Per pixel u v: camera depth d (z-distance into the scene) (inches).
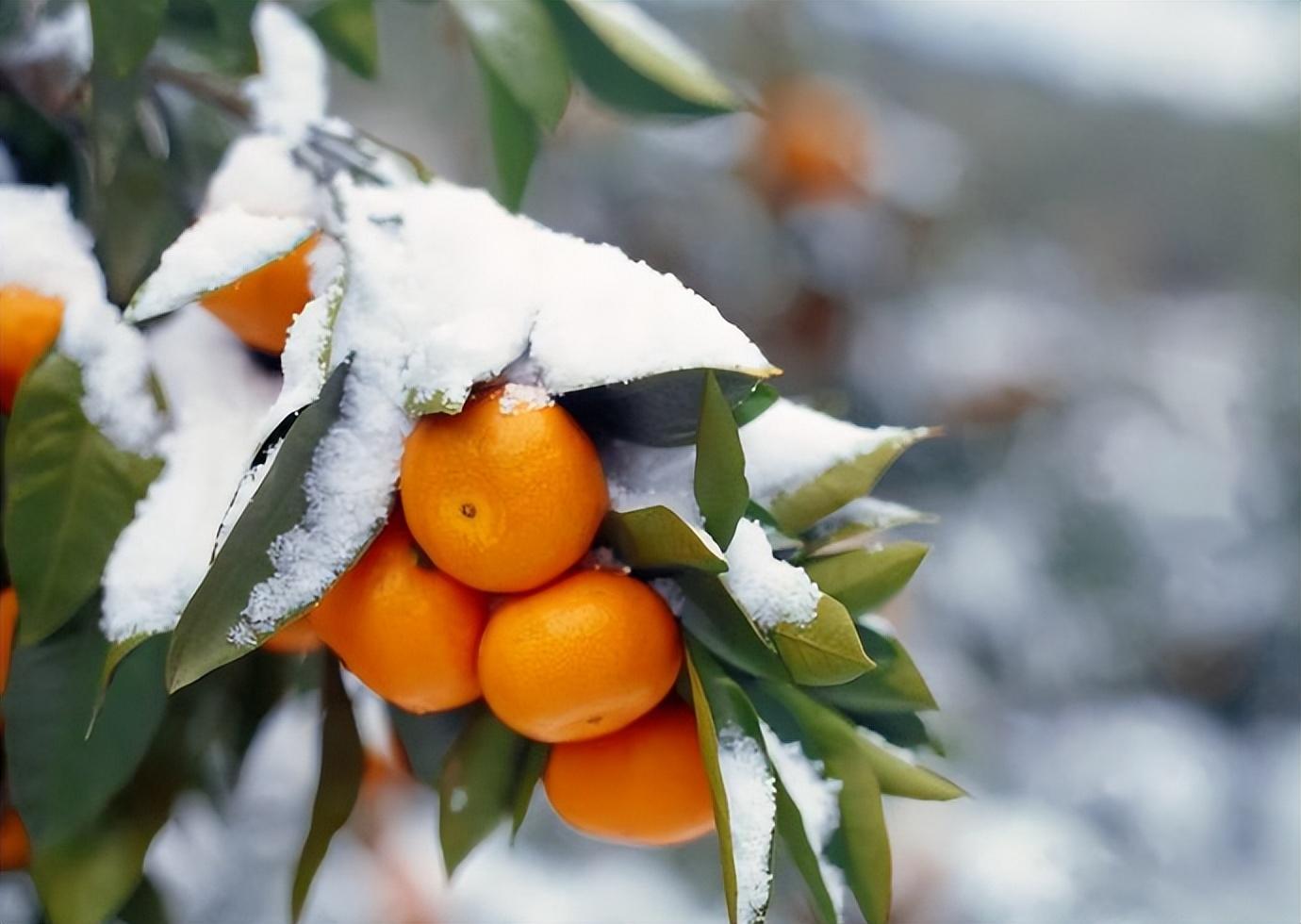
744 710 25.9
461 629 25.9
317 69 31.8
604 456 26.5
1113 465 76.2
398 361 25.9
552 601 25.3
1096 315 83.0
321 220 27.5
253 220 26.5
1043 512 73.7
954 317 70.4
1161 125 92.2
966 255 77.3
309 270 27.0
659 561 25.4
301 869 28.4
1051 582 73.4
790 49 64.0
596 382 24.9
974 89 86.7
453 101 61.0
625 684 25.3
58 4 30.8
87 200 30.9
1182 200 94.9
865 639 27.2
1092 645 74.5
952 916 55.1
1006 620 70.2
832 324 63.2
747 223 62.6
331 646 26.7
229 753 30.8
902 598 58.6
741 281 62.7
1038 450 73.2
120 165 29.7
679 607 26.1
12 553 27.2
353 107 60.6
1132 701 79.1
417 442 25.3
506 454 24.8
